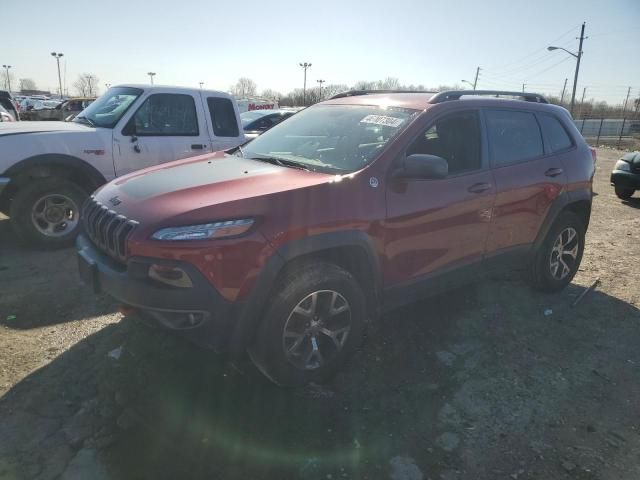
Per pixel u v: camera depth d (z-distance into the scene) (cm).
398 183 327
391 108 376
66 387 299
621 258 600
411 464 254
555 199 439
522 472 252
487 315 426
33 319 381
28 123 604
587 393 322
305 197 290
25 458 244
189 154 654
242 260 266
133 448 254
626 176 970
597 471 254
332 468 248
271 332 282
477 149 384
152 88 630
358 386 319
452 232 360
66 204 556
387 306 343
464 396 313
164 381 311
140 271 264
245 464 247
